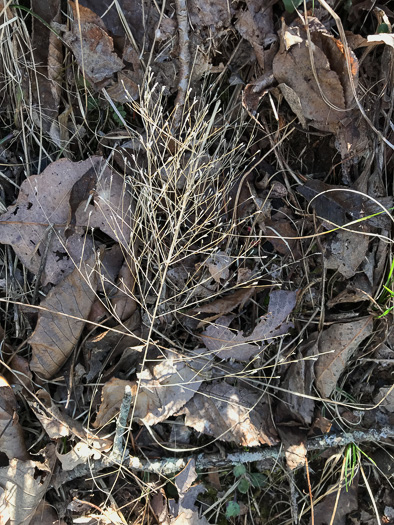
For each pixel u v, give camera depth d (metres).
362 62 0.26
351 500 0.30
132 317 0.27
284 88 0.25
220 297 0.28
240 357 0.28
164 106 0.28
